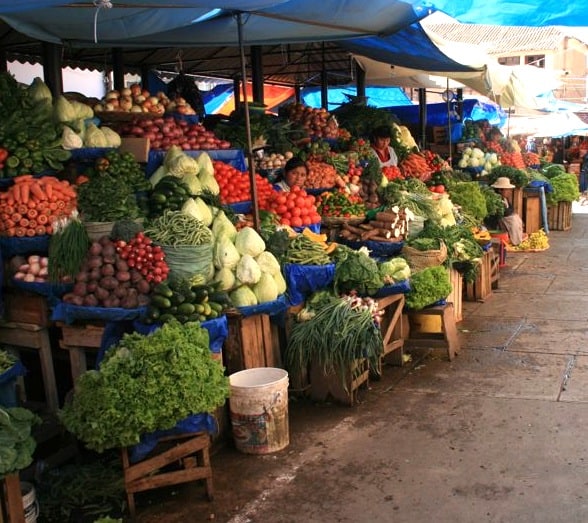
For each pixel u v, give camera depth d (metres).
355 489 3.79
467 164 12.98
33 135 4.67
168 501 3.76
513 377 5.48
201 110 10.02
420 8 5.77
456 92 15.58
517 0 5.04
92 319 4.16
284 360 5.27
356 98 11.14
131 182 4.98
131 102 6.29
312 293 5.46
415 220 6.97
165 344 3.51
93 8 4.95
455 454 4.16
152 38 6.53
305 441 4.45
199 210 4.93
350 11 5.61
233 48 10.70
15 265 4.44
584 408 4.79
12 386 3.87
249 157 5.43
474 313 7.65
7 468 2.93
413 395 5.18
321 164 7.59
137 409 3.36
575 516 3.43
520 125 22.42
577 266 10.23
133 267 4.16
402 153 10.16
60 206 4.43
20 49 9.12
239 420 4.26
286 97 15.26
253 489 3.86
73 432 3.43
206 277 4.48
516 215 11.37
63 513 3.62
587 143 27.91
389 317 5.81
